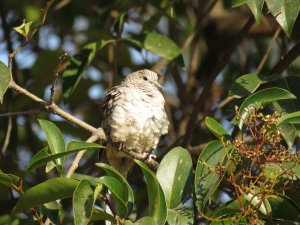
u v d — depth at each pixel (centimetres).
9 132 1245
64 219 1239
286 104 998
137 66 1496
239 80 1009
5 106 1235
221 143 843
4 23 1383
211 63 1526
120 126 1134
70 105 1439
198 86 1512
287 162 823
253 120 834
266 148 809
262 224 780
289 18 931
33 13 1426
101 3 1307
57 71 919
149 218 789
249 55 1491
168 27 1492
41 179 1309
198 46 1451
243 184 815
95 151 1344
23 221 1075
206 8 1471
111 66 1412
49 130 874
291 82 1017
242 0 929
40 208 912
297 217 891
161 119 1162
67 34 1494
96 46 1170
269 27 1375
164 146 1471
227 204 827
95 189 778
